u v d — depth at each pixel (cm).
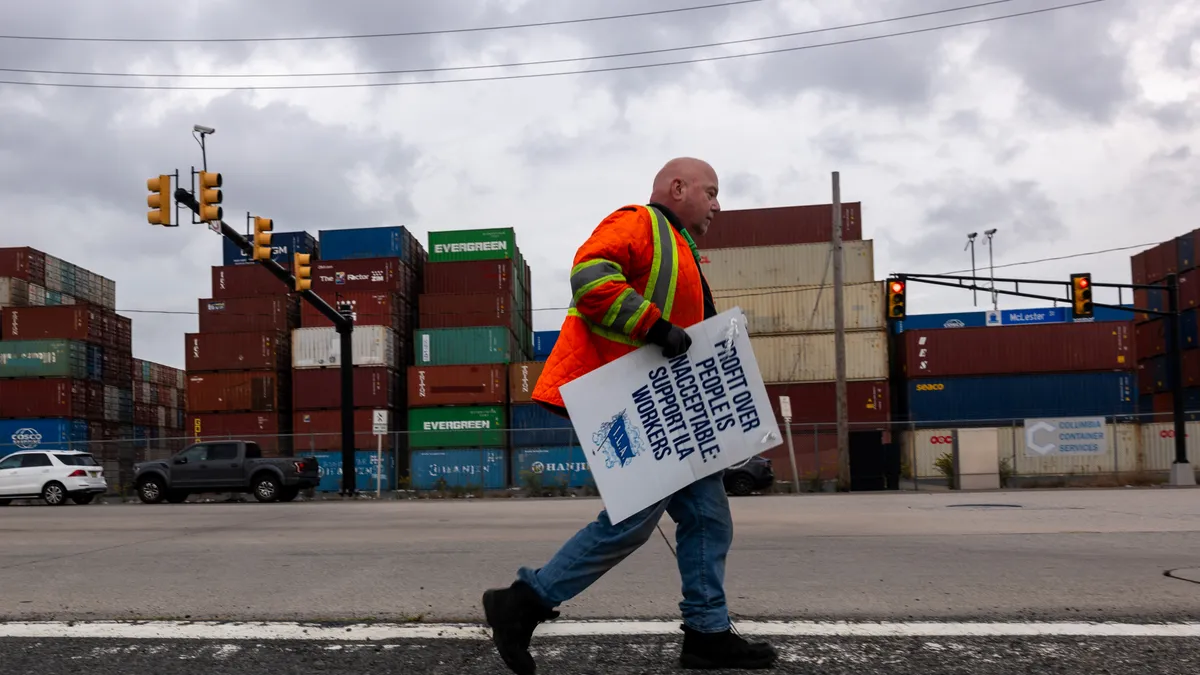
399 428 3309
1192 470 2311
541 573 290
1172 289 2345
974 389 2867
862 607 422
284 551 712
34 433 3105
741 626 371
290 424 3328
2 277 3588
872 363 2923
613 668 307
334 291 3338
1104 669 296
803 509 1274
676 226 312
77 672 308
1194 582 484
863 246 3028
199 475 2208
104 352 3484
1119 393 2798
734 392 300
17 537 920
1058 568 548
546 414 3033
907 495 1920
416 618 405
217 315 3325
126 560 654
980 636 346
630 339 294
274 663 318
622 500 289
